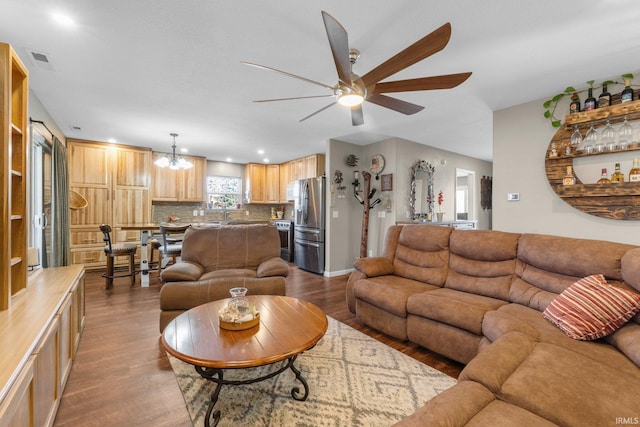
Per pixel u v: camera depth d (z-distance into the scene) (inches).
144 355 84.8
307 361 82.7
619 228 101.9
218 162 263.0
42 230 119.0
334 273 193.3
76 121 146.9
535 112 121.9
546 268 81.1
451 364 82.3
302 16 69.6
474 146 207.6
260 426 57.2
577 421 35.9
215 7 66.2
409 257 117.1
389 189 185.6
